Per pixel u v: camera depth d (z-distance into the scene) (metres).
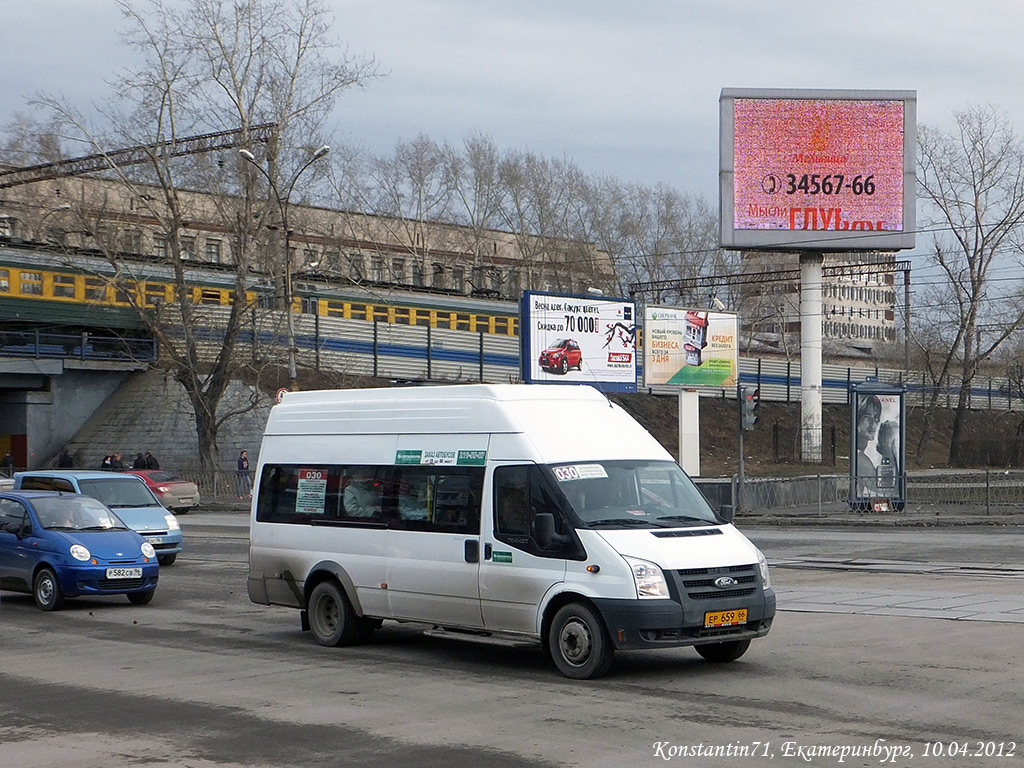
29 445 52.91
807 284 54.62
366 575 11.84
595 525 10.06
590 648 9.82
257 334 46.62
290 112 42.09
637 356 46.44
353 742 7.77
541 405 11.01
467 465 11.03
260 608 15.97
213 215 46.47
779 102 50.31
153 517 21.53
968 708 8.39
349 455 12.27
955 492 32.97
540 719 8.35
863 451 32.34
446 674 10.47
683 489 10.88
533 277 82.94
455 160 82.50
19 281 44.91
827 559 20.83
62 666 11.26
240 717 8.66
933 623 12.67
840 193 50.31
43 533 16.09
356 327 52.78
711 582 9.80
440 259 84.06
